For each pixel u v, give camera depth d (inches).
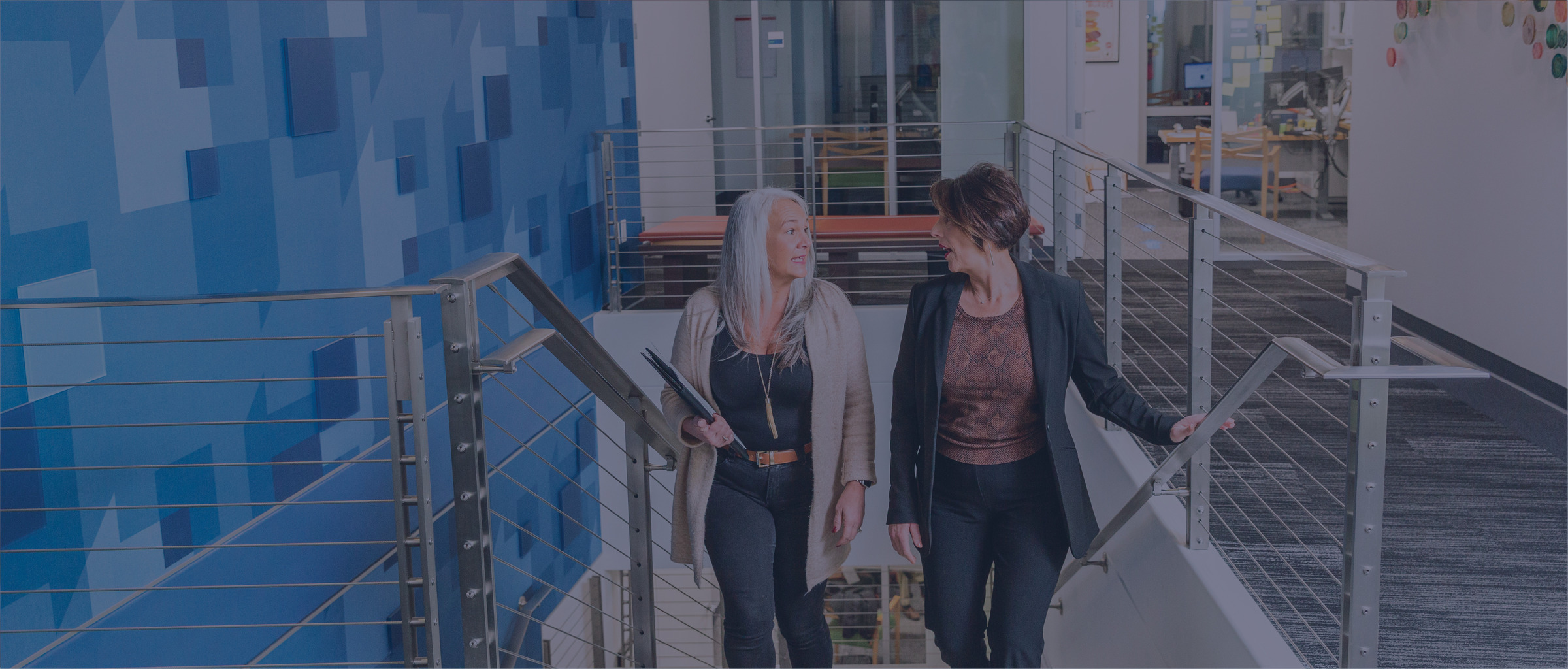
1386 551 107.6
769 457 100.6
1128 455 122.8
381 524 134.0
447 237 149.3
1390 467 132.6
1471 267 183.8
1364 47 232.1
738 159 234.8
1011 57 261.6
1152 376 169.2
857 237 209.9
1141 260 278.5
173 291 98.2
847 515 100.7
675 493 105.1
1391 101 217.6
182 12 98.7
